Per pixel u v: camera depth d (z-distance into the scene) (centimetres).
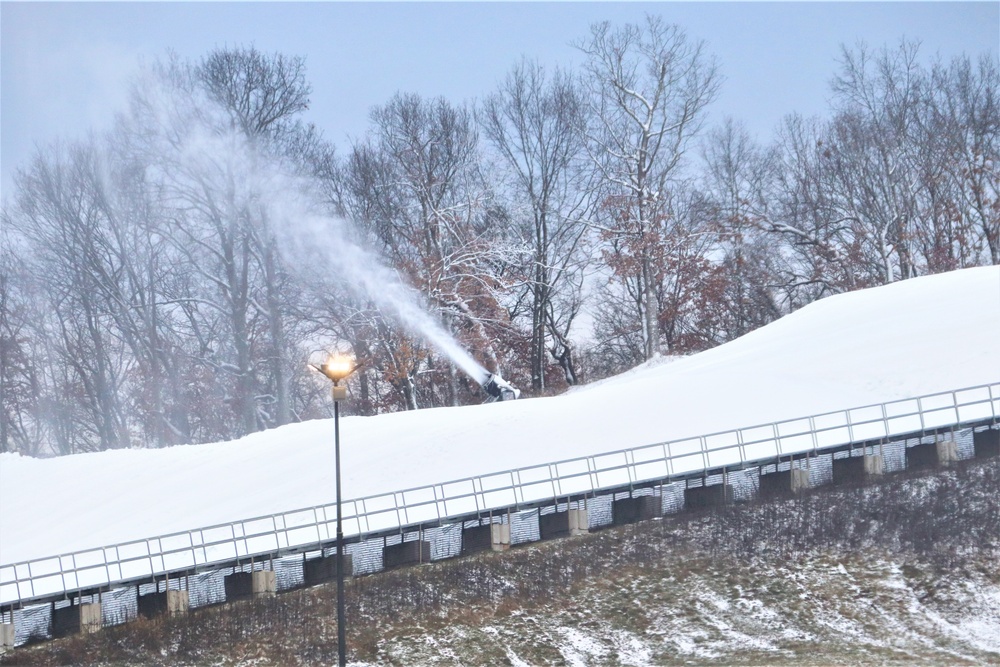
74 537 6119
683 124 9769
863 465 5075
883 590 4244
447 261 9056
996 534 4453
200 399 9575
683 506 4969
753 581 4359
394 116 9731
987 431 5147
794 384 6431
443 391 9844
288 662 4028
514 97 9812
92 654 4156
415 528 4788
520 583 4462
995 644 3859
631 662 3950
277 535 4706
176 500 6406
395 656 4050
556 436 6141
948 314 7294
